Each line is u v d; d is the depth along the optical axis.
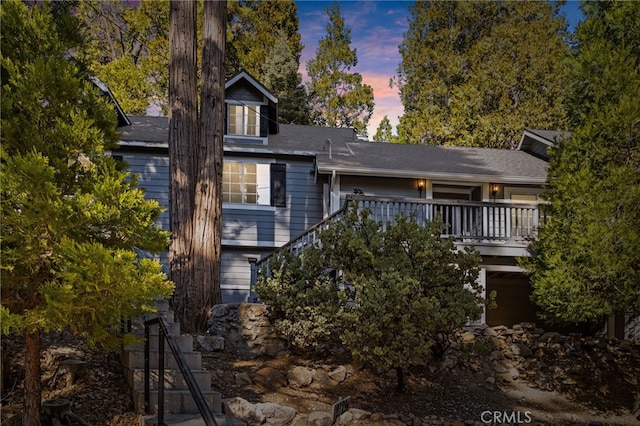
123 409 6.87
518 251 13.42
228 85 17.27
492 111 29.55
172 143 11.37
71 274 5.13
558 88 28.52
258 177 17.27
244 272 17.02
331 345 10.26
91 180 5.98
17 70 5.73
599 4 12.76
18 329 5.43
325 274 10.52
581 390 10.81
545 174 16.58
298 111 29.56
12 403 6.82
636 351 11.83
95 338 5.57
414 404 9.16
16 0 5.96
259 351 10.04
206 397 7.10
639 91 10.69
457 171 16.22
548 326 16.39
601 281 10.32
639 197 10.35
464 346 9.88
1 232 5.45
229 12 32.16
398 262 9.17
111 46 29.67
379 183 16.56
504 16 33.41
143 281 5.61
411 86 32.53
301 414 7.75
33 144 5.73
